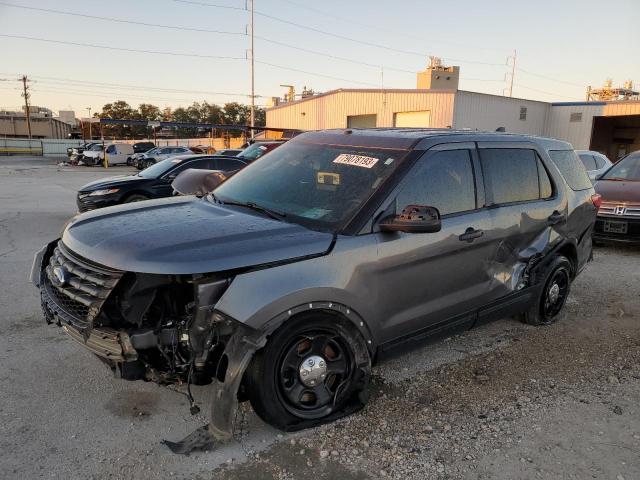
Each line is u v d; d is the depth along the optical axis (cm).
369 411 341
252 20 5072
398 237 336
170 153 3725
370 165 362
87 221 355
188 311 290
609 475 284
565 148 530
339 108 3588
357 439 310
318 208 343
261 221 333
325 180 367
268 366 291
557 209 477
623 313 543
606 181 899
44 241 862
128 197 1034
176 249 285
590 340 472
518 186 442
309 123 3931
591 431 325
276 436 310
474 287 397
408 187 348
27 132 10100
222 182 443
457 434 319
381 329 339
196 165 1152
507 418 338
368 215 328
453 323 389
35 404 338
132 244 294
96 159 4169
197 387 364
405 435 316
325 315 308
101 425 318
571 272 523
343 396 326
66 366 391
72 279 304
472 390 374
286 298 286
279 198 368
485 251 399
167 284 287
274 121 4444
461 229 374
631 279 677
